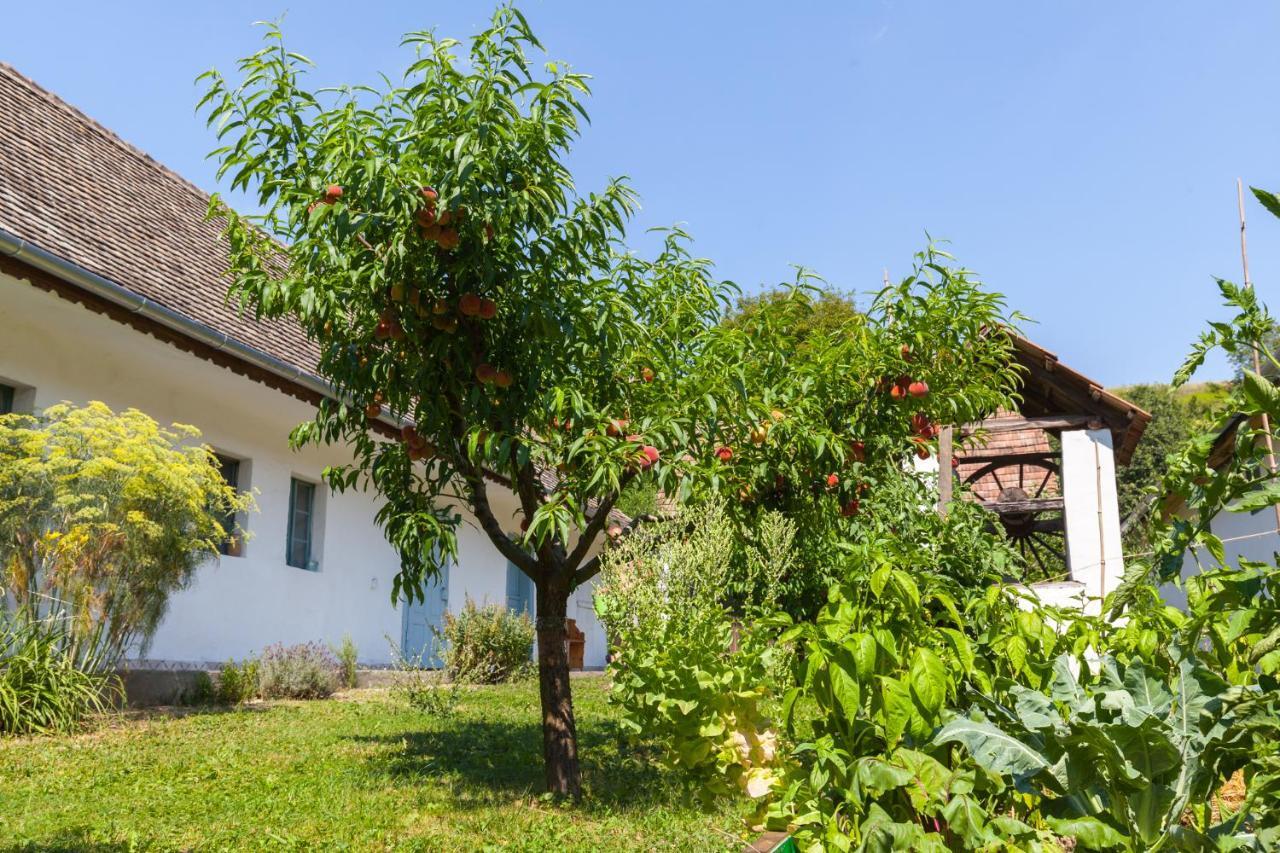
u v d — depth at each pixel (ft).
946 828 10.23
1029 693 9.52
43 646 24.54
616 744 24.06
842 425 22.16
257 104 16.35
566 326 16.15
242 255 17.47
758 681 19.30
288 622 39.81
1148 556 11.44
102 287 28.07
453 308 16.58
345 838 15.17
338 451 43.91
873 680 9.93
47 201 31.24
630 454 16.56
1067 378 43.62
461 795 18.29
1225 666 10.86
